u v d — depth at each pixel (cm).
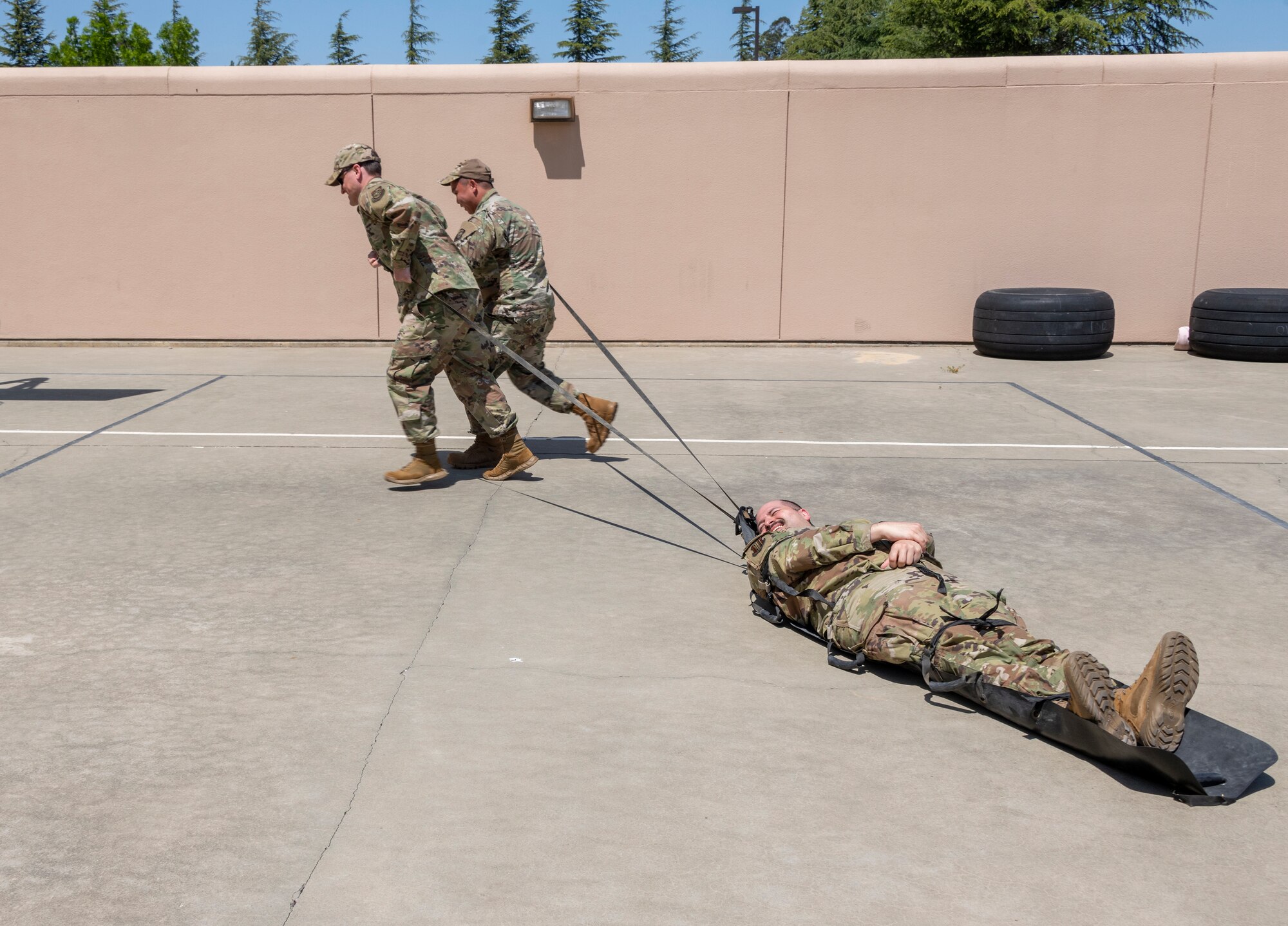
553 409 657
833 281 1175
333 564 482
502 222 630
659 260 1177
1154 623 414
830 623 378
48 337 1209
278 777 299
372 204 563
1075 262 1159
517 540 521
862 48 6103
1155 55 1117
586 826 276
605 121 1147
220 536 521
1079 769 308
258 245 1185
